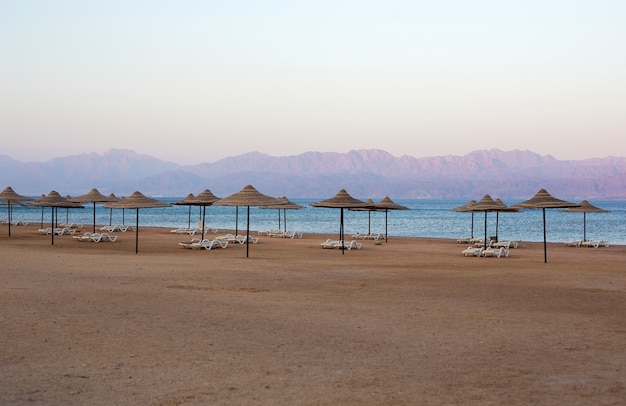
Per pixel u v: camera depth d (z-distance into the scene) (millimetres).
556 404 5891
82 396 5922
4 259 19406
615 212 123500
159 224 66250
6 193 35500
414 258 22844
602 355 7891
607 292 13883
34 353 7516
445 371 7043
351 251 26141
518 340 8758
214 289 13578
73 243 28562
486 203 28531
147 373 6750
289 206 34719
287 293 13180
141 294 12531
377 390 6266
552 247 30875
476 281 15773
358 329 9391
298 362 7344
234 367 7066
